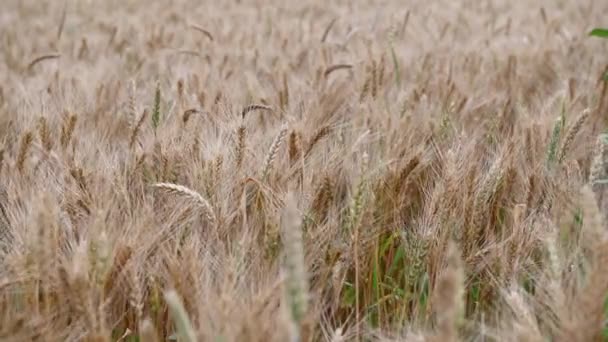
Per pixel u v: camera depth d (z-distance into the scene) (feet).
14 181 11.02
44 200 8.40
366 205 9.80
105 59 24.21
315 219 10.37
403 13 40.19
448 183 9.98
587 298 6.35
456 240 9.53
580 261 8.36
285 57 23.48
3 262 8.70
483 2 47.06
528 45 26.25
